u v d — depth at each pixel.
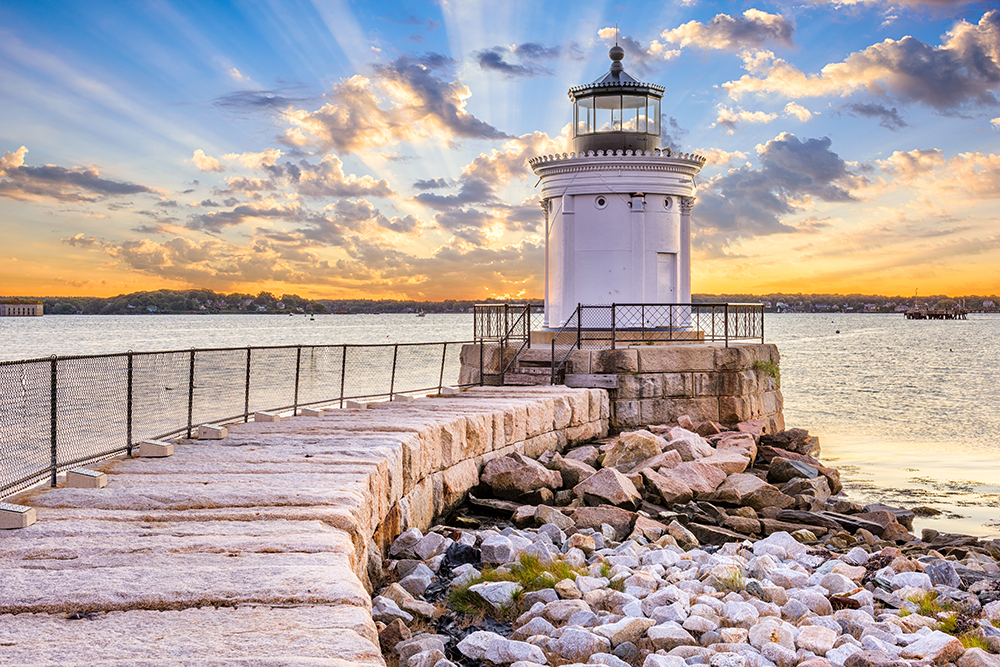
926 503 16.33
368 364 17.70
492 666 6.79
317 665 4.19
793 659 6.62
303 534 6.66
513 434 15.70
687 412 20.48
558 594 8.23
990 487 17.95
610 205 23.77
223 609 5.05
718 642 7.11
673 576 9.20
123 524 6.96
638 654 6.90
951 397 39.62
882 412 33.62
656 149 24.59
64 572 5.62
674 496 13.83
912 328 177.12
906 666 6.43
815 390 43.66
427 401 17.06
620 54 25.14
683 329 23.67
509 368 21.28
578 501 13.55
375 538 9.37
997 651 7.27
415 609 8.02
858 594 8.54
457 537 10.88
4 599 5.09
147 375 10.88
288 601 5.16
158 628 4.75
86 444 9.56
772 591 8.54
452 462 13.14
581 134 25.03
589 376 20.17
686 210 24.97
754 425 20.67
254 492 7.98
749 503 14.15
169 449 10.19
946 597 8.85
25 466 8.55
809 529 12.93
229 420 12.97
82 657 4.31
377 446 10.72
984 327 185.62
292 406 14.78
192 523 7.04
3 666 4.18
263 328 141.12
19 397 8.48
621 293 23.73
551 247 24.84
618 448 16.19
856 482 18.53
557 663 6.70
